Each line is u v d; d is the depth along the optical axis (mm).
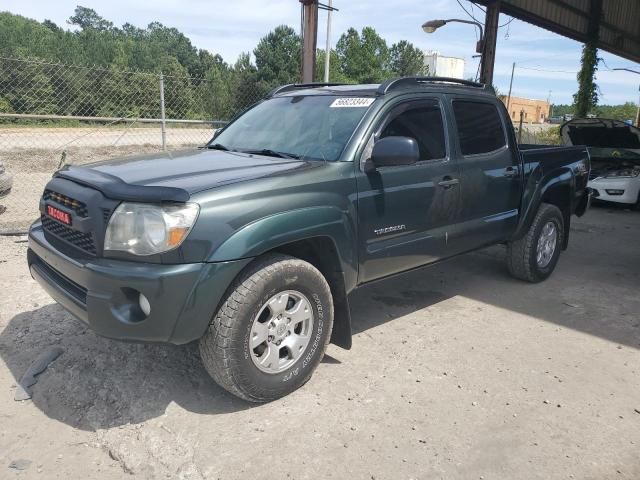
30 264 3461
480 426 2951
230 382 2896
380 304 4820
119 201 2701
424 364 3658
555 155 5551
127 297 2666
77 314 2842
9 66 11945
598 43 17984
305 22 9688
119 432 2834
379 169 3549
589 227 8844
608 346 4039
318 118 3852
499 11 13367
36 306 4391
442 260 4266
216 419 2957
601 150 11148
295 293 3088
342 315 3467
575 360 3789
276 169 3158
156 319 2633
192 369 3475
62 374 3365
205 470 2549
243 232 2768
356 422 2957
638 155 10648
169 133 14102
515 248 5320
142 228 2629
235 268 2748
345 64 60656
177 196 2637
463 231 4316
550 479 2549
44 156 15219
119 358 3566
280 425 2916
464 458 2680
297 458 2648
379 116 3646
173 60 48312
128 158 3664
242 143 4074
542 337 4168
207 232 2676
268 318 3012
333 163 3357
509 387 3381
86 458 2654
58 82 13109
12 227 7004
